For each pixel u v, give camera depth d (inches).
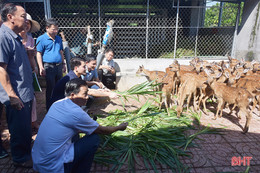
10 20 93.4
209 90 179.3
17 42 98.9
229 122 169.2
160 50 341.4
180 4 383.9
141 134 138.7
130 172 109.3
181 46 344.8
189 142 132.0
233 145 135.0
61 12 359.9
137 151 125.7
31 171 110.3
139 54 349.1
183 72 217.6
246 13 290.4
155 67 287.1
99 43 270.5
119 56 342.6
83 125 86.5
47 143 82.3
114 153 121.5
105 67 224.7
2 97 99.2
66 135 84.4
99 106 202.5
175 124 155.1
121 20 376.5
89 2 360.8
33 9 332.2
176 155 120.7
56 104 86.6
